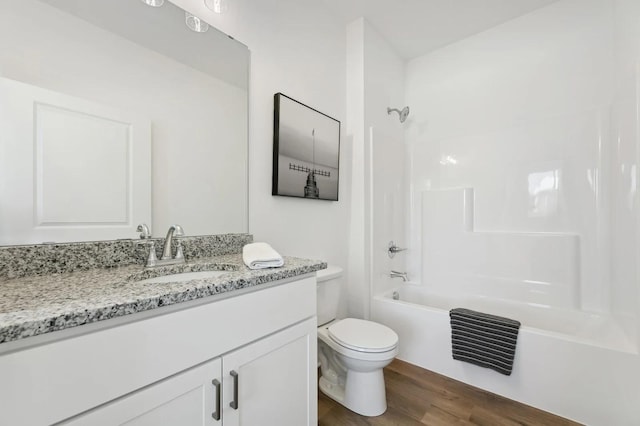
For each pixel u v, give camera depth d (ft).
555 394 4.60
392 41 7.89
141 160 3.61
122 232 3.43
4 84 2.68
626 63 4.90
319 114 6.12
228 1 4.56
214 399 2.54
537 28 6.71
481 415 4.59
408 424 4.39
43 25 2.89
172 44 3.93
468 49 7.72
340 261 6.88
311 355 3.63
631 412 4.06
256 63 4.97
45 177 2.88
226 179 4.54
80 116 3.12
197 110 4.19
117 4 3.43
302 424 3.49
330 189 6.42
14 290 2.24
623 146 4.97
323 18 6.42
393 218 8.02
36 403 1.62
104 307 1.83
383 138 7.57
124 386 1.98
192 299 2.35
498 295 6.91
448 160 7.96
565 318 5.98
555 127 6.42
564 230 6.26
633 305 4.45
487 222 7.31
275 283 3.18
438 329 5.84
